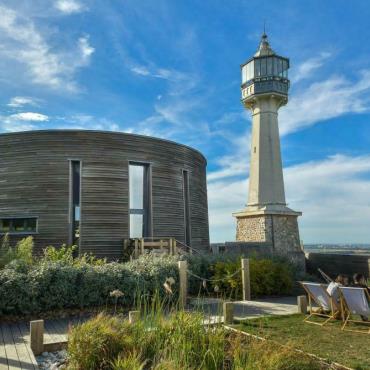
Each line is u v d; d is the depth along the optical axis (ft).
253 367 17.46
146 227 62.95
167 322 21.22
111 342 19.62
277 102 90.43
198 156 76.59
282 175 87.45
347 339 25.17
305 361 19.69
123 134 62.44
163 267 38.47
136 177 63.52
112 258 58.65
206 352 18.39
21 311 31.89
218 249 76.59
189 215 69.92
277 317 32.17
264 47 91.09
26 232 58.03
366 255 62.08
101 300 35.27
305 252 76.64
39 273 33.04
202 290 46.47
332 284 31.78
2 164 60.34
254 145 89.30
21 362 20.85
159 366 17.08
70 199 58.54
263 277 45.80
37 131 59.93
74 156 59.62
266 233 79.36
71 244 57.72
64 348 24.32
